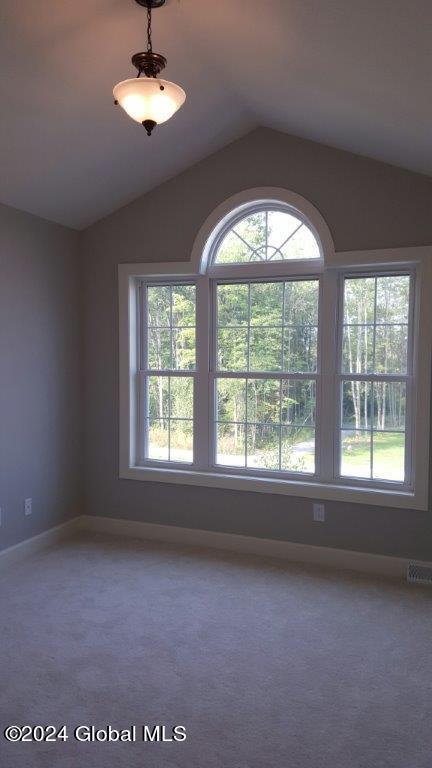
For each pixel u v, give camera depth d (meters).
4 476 3.39
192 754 1.83
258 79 2.69
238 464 3.77
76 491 4.10
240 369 3.73
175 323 3.91
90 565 3.43
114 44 2.39
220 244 3.74
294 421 3.60
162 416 3.97
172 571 3.34
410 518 3.25
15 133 2.76
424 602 2.93
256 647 2.48
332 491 3.40
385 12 1.73
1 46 2.21
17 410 3.48
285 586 3.13
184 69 2.69
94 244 3.97
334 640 2.54
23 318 3.50
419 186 3.13
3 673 2.27
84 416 4.12
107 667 2.32
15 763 1.79
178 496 3.85
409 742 1.88
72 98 2.64
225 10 2.11
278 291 3.61
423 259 3.12
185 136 3.27
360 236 3.26
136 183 3.63
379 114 2.54
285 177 3.43
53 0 2.05
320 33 2.00
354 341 3.43
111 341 3.97
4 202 3.30
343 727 1.95
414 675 2.27
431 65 1.94
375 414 3.40
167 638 2.56
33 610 2.83
